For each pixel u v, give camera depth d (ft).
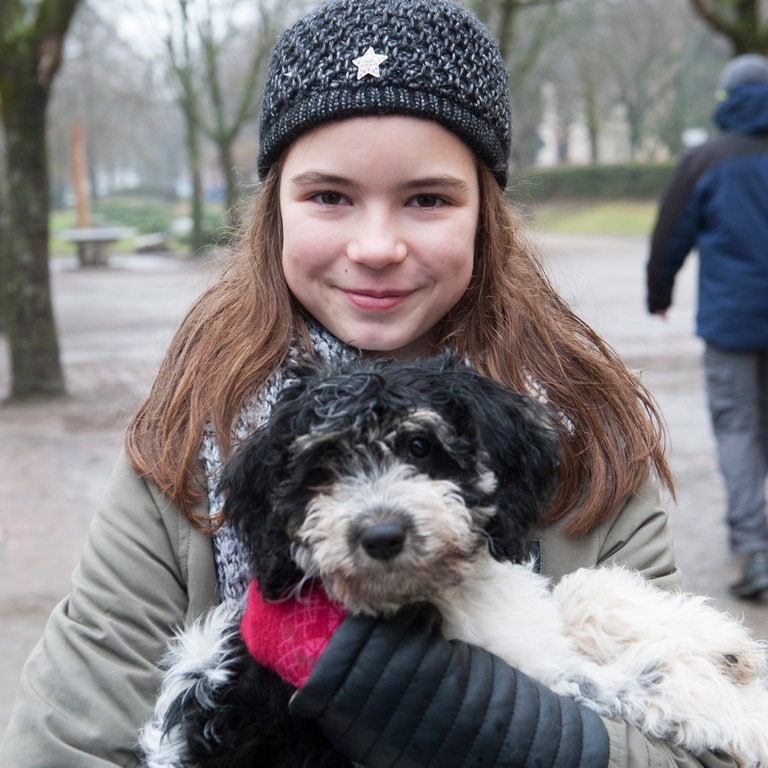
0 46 38.42
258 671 7.36
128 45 119.34
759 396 20.98
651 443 8.59
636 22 173.99
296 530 7.16
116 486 8.10
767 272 20.68
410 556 6.75
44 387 40.50
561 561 8.36
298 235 8.21
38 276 40.24
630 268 85.97
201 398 8.16
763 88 21.62
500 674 6.98
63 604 7.85
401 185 7.97
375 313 8.21
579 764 6.77
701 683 7.62
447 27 7.98
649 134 213.46
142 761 7.31
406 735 6.74
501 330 8.66
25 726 7.23
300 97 8.00
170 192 272.72
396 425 7.23
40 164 40.19
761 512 20.15
